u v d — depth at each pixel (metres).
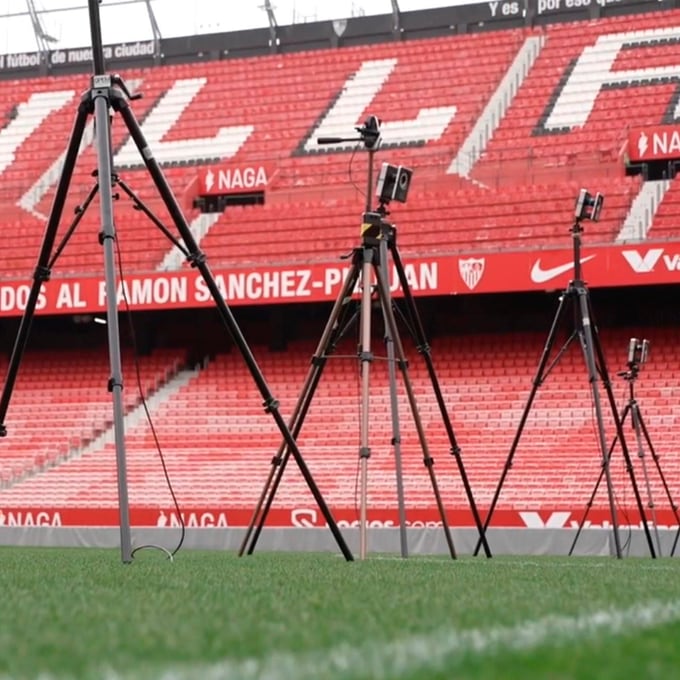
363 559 9.55
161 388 27.38
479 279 23.72
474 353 26.16
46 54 37.97
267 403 8.17
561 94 31.27
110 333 7.23
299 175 30.20
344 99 33.34
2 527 22.77
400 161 30.14
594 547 19.09
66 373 28.39
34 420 27.44
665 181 26.42
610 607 4.17
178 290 25.27
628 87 30.91
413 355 26.39
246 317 28.80
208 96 34.78
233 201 30.88
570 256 23.30
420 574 6.87
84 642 2.92
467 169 28.92
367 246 9.75
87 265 29.08
